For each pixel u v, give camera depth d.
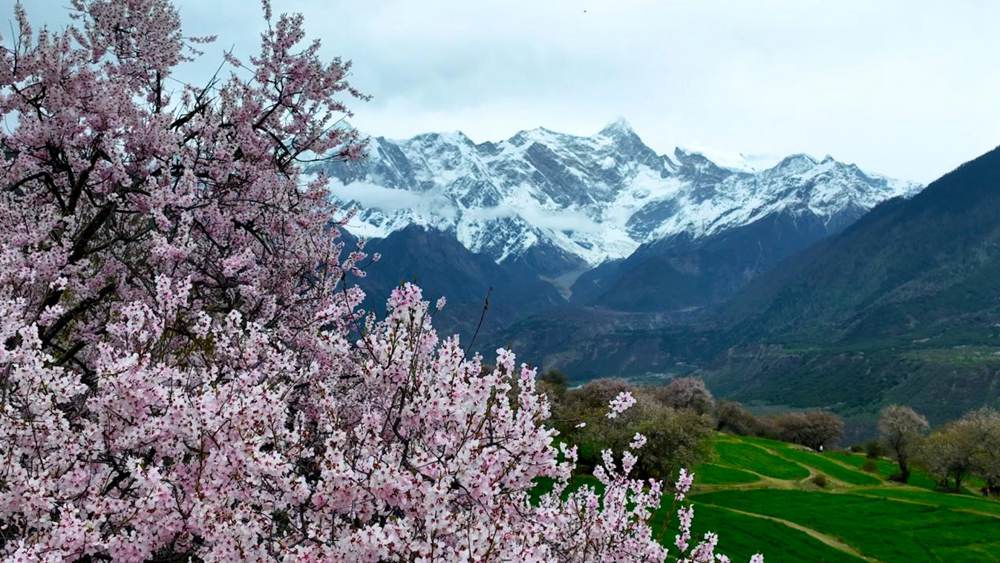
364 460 5.92
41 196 11.02
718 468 82.81
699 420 61.28
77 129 9.72
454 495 5.86
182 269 10.17
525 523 6.32
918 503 69.19
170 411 5.65
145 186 10.38
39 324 7.52
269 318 10.62
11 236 8.95
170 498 5.32
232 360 7.00
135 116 10.08
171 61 11.31
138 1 10.99
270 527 5.82
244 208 11.40
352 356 7.65
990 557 51.81
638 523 8.12
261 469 5.50
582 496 8.40
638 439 8.35
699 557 8.32
